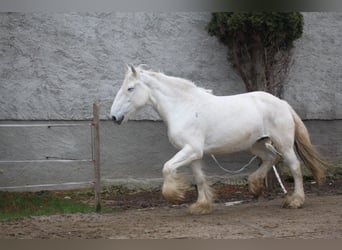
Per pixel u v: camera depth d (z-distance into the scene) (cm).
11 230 716
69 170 1042
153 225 734
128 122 1070
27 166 1021
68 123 1043
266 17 992
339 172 1145
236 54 1045
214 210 846
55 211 864
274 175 1041
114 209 886
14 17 1011
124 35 1065
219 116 792
